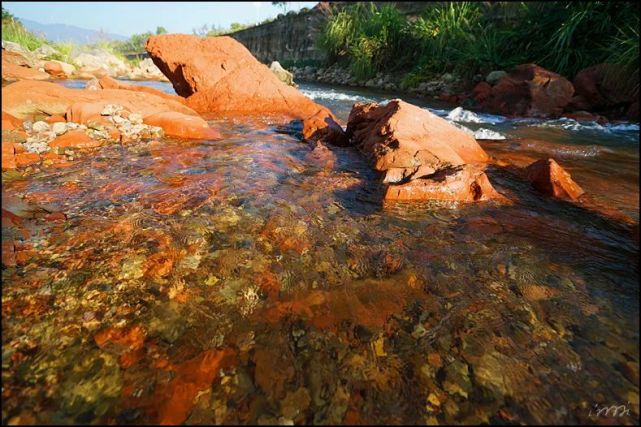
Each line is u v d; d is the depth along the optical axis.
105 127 4.88
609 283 2.14
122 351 1.53
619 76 8.52
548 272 2.23
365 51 16.53
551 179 3.55
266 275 2.10
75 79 12.57
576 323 1.80
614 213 3.14
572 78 10.28
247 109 8.10
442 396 1.40
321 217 2.87
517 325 1.78
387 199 3.27
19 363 1.44
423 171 3.64
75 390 1.35
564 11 11.09
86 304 1.78
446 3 15.55
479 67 12.40
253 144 4.99
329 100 11.26
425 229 2.75
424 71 14.12
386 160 4.06
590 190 3.72
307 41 25.88
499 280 2.14
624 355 1.61
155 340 1.60
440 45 13.92
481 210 3.12
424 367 1.53
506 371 1.52
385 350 1.61
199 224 2.63
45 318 1.67
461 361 1.57
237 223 2.69
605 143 6.03
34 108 4.96
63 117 5.07
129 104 5.68
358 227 2.74
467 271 2.22
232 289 1.97
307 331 1.70
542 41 11.52
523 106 9.24
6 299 1.76
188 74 8.36
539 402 1.39
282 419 1.29
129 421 1.25
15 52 12.28
